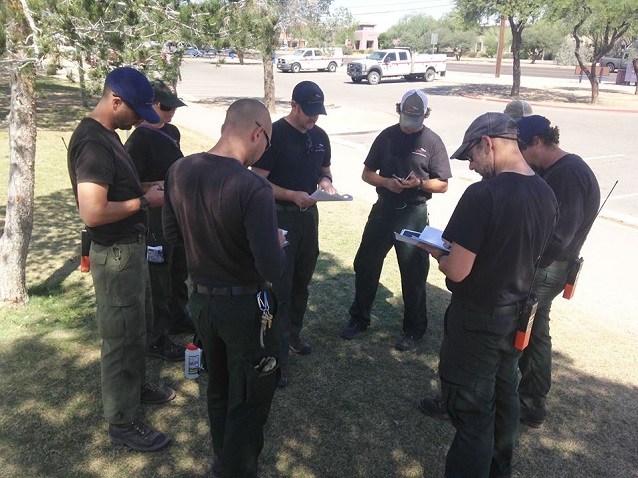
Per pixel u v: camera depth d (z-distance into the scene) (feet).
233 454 7.80
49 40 11.46
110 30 12.28
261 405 7.75
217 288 7.45
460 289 7.88
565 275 9.62
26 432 9.60
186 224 7.25
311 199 10.82
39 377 11.14
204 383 11.43
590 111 67.10
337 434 10.12
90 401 10.49
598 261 19.57
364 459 9.54
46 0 11.48
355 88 92.22
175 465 9.11
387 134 12.51
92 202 7.86
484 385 7.94
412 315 13.05
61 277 15.89
